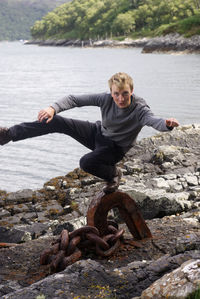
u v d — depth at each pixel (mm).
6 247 5258
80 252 4141
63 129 4035
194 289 2852
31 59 135125
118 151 4047
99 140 4066
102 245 4203
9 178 16344
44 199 9125
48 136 23656
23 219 8133
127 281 3404
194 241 4094
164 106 32906
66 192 9094
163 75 64125
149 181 8789
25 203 8953
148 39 194750
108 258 4238
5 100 41375
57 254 4113
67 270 3611
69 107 3965
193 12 195500
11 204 8969
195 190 8062
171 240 4566
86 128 4117
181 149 10836
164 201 6855
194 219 5961
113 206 4422
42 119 3824
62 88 51938
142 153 11023
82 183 9508
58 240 4238
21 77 71062
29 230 7242
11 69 91625
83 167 4078
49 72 80500
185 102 34781
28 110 34812
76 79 63938
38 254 4648
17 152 20375
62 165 18188
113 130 3959
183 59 104875
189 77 59625
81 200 8594
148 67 82375
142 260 4164
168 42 139750
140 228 4594
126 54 144500
